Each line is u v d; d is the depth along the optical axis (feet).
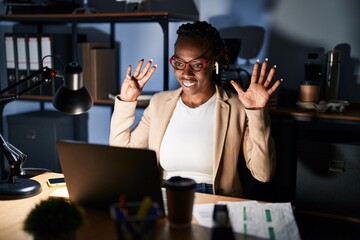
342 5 8.19
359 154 7.04
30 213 3.41
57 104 4.66
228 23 8.97
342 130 8.48
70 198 4.52
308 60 8.34
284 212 4.33
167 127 6.41
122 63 9.95
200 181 6.16
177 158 6.25
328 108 7.72
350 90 8.33
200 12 9.14
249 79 8.52
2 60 9.86
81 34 9.96
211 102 6.38
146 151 3.97
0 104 4.88
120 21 9.42
